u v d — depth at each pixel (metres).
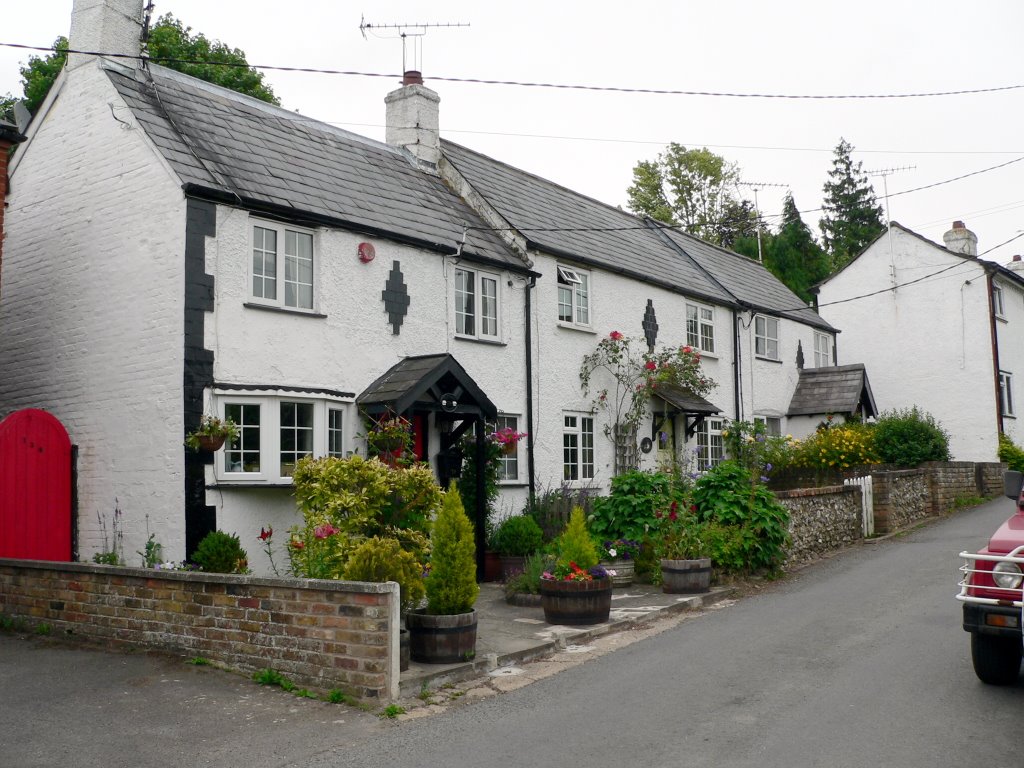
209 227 12.23
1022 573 7.30
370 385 14.06
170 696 7.82
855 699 7.40
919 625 10.19
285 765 6.27
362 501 9.67
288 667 8.11
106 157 13.23
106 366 12.77
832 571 14.66
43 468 12.54
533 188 21.22
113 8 13.97
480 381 16.23
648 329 20.91
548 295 18.03
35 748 6.61
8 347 14.36
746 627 10.59
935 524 20.11
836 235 57.88
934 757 6.01
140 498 12.08
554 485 17.72
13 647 9.55
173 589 9.04
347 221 13.91
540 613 11.65
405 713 7.44
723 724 6.85
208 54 27.81
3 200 12.65
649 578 13.85
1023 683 7.81
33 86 25.77
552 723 7.06
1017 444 30.70
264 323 12.70
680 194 52.31
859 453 22.42
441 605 8.84
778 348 27.00
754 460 21.58
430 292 15.35
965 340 29.44
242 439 12.26
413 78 18.81
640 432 20.30
